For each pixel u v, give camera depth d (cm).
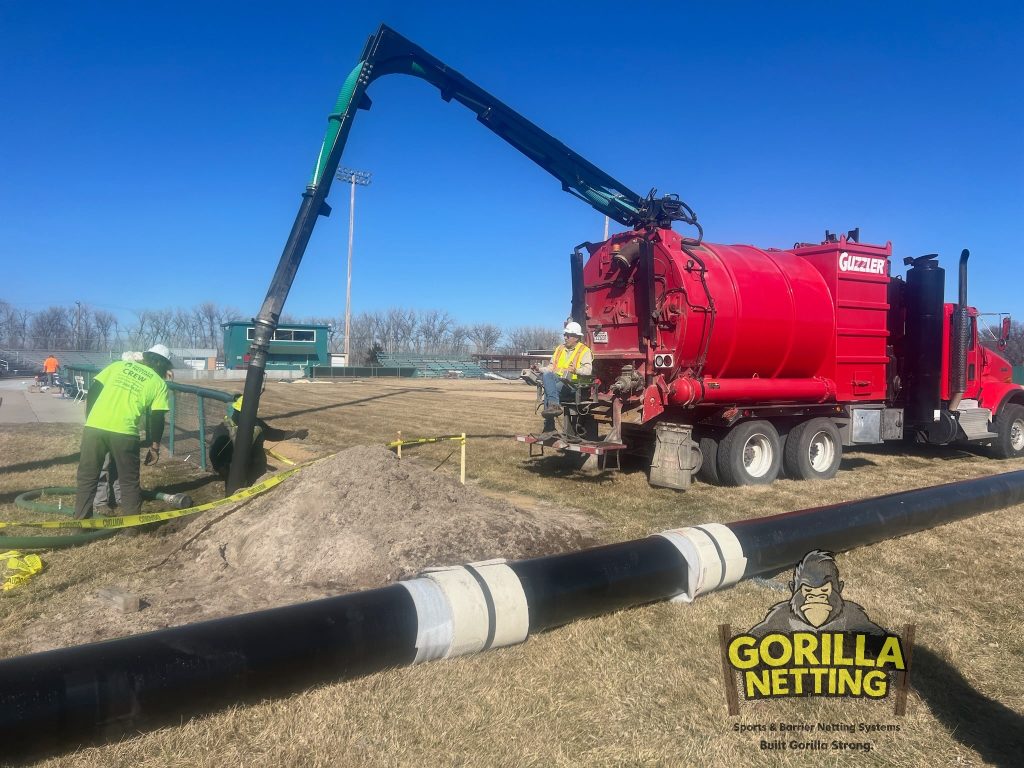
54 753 309
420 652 405
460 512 641
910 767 336
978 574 603
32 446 1314
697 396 941
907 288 1213
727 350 971
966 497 758
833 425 1084
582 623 476
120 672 322
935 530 736
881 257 1138
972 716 381
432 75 962
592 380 1014
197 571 571
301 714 360
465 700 380
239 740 339
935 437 1261
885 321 1153
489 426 1775
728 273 986
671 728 364
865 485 1022
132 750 325
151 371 702
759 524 577
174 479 985
